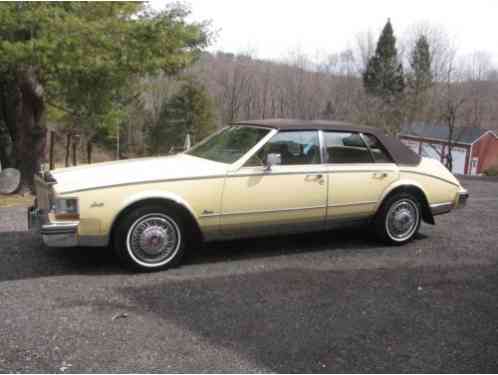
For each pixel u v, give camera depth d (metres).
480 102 38.19
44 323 3.89
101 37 9.93
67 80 10.71
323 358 3.49
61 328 3.81
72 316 4.03
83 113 12.72
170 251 5.22
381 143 6.30
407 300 4.57
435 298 4.63
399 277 5.19
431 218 6.66
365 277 5.16
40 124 11.04
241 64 43.28
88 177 5.04
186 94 37.84
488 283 5.07
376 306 4.41
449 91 34.69
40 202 5.46
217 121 41.84
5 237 6.25
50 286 4.67
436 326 4.04
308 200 5.74
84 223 4.84
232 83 43.19
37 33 9.55
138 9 11.47
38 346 3.53
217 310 4.23
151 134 39.12
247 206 5.44
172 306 4.29
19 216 7.54
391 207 6.30
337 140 6.00
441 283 5.04
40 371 3.21
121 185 4.93
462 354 3.60
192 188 5.17
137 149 39.62
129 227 4.99
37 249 5.79
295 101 39.59
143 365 3.32
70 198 4.80
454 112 32.41
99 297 4.44
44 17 9.24
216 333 3.81
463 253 6.13
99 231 4.91
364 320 4.11
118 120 12.73
